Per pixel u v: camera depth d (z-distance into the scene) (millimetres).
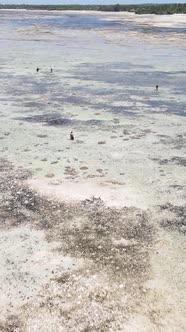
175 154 20484
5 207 15742
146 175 18172
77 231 14117
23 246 13352
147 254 12859
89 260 12633
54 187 17141
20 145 21750
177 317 10438
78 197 16297
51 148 21344
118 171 18578
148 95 31938
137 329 10078
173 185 17266
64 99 30828
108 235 13867
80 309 10711
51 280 11789
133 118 26172
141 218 14812
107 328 10117
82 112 27484
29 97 31453
